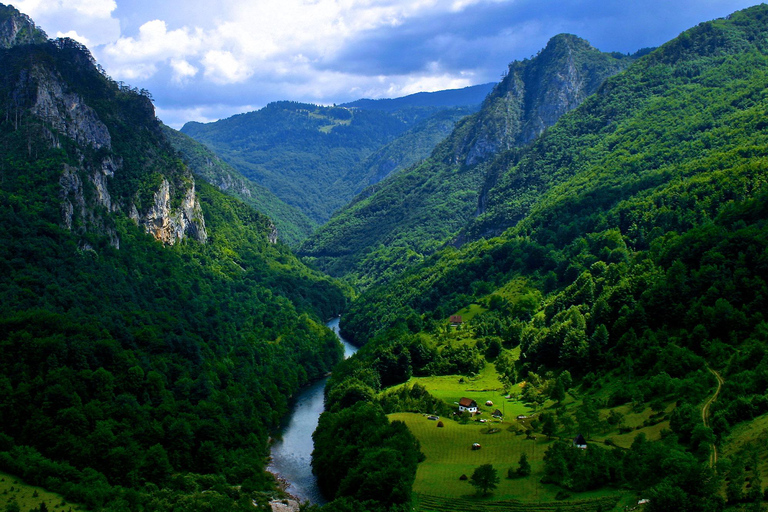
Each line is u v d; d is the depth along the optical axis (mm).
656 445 95062
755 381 105188
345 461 125250
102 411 132250
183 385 157250
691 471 83312
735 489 80000
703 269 148250
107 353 146875
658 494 82688
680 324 143625
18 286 154750
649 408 120250
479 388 165375
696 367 124000
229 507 114875
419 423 141500
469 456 123312
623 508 91500
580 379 154250
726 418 99375
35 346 137125
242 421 156125
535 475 110375
